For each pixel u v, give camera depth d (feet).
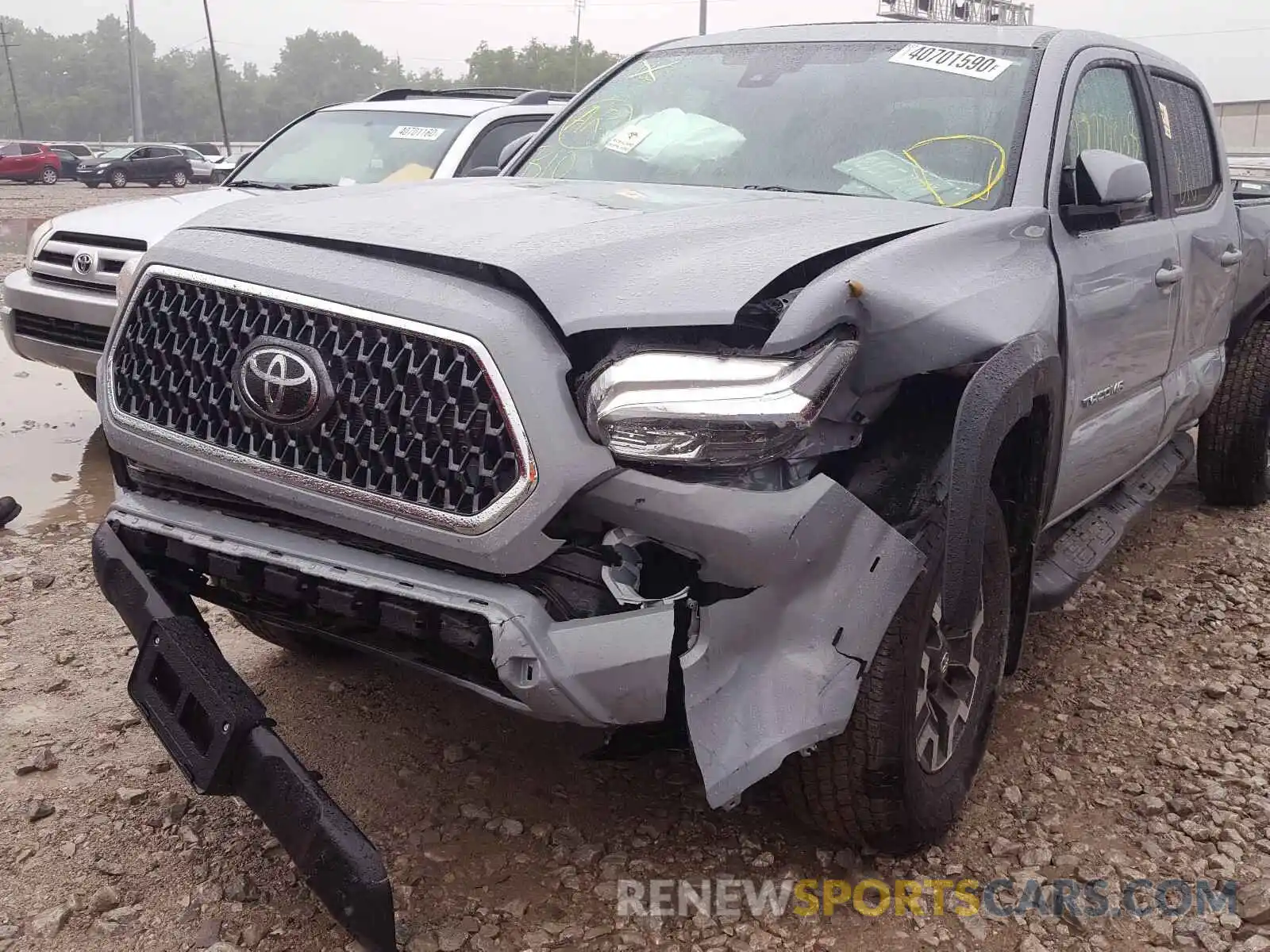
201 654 8.21
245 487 8.31
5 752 10.50
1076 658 13.28
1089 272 11.16
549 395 7.31
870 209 9.78
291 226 8.79
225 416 8.39
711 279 7.64
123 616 8.79
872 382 8.04
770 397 7.34
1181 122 15.42
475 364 7.40
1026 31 12.67
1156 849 9.64
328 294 7.88
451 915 8.54
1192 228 14.56
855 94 12.03
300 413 7.90
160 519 8.91
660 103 12.98
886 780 8.50
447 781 10.27
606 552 7.64
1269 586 15.60
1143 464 15.26
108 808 9.72
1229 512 19.01
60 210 81.51
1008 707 12.05
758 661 7.80
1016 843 9.65
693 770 10.53
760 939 8.41
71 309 19.57
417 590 7.64
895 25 13.08
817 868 9.23
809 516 7.64
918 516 8.43
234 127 507.30
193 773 7.82
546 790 10.18
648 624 7.39
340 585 7.95
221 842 9.30
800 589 7.78
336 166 24.20
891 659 8.26
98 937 8.23
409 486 7.67
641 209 9.50
